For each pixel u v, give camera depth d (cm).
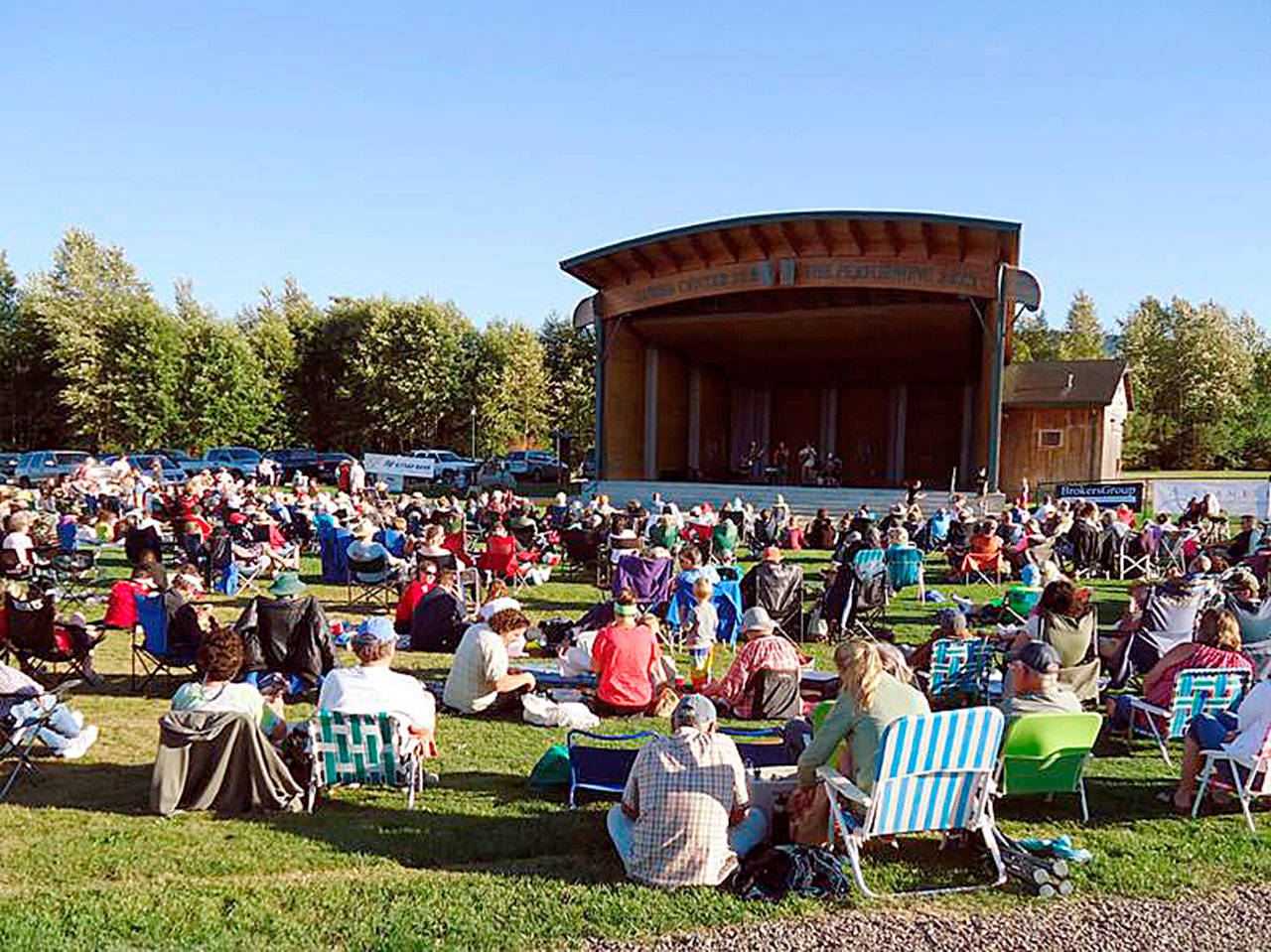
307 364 5034
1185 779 574
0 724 596
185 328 4612
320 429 5059
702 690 800
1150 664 792
